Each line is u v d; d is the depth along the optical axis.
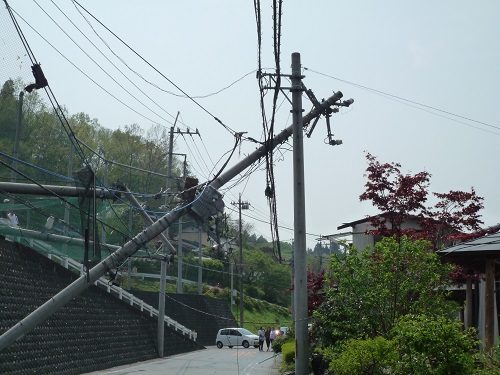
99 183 19.55
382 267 17.31
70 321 30.36
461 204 24.67
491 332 16.00
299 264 18.17
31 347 25.47
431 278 17.00
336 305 18.50
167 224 17.62
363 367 13.35
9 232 23.09
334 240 38.56
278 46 16.55
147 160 71.94
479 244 16.77
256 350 49.34
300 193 18.31
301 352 17.89
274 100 17.67
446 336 12.06
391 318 16.84
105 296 36.44
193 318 57.97
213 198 18.22
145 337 39.34
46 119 23.91
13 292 25.94
